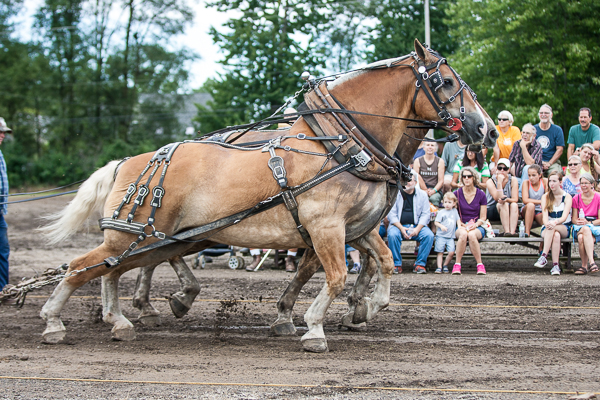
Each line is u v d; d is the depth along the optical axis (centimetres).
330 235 493
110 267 525
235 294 781
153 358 492
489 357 484
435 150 1002
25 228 1731
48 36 3900
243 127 566
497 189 954
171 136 3900
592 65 1972
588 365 459
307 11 3003
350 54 3052
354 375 439
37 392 408
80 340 557
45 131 3972
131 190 522
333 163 497
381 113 521
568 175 948
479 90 2170
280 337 566
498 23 2072
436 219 932
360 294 599
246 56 2934
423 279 862
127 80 3897
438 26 2856
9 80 3866
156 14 3812
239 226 516
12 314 671
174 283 873
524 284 813
